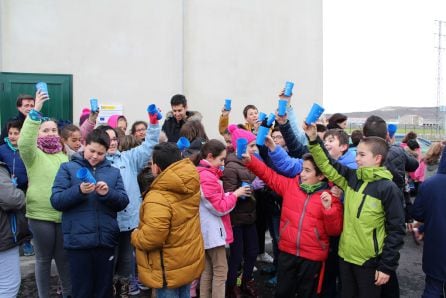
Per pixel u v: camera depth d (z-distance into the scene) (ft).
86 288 10.14
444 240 10.09
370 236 9.43
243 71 25.81
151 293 13.52
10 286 10.05
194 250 9.45
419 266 16.83
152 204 8.90
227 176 12.76
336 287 12.02
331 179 10.11
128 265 12.78
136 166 12.67
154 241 8.79
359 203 9.56
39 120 10.69
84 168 9.19
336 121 16.99
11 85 21.59
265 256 16.38
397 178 12.70
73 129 13.52
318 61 27.55
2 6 21.26
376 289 9.54
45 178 11.32
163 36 23.79
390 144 14.79
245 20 25.73
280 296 11.05
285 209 10.98
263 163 11.53
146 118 23.70
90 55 22.70
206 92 25.09
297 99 27.20
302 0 27.04
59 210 9.97
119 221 12.25
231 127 13.64
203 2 24.86
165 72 23.89
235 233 12.58
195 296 13.07
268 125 11.07
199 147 13.16
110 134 12.32
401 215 9.23
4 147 14.57
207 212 11.50
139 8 23.36
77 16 22.44
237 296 12.68
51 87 22.21
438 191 10.21
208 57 25.08
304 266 10.56
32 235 11.10
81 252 10.02
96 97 22.89
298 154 12.26
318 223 10.44
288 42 26.78
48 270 11.62
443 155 10.43
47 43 22.06
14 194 9.63
